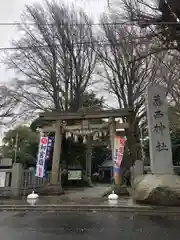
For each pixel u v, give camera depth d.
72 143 22.20
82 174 24.12
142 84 21.31
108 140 18.34
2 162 15.51
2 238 5.33
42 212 9.04
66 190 18.62
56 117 15.77
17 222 7.14
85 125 15.59
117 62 21.78
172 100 19.47
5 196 12.63
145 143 27.78
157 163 10.47
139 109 21.77
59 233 5.77
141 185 9.91
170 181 9.45
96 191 17.53
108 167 37.38
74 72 23.06
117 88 22.56
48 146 14.53
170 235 5.55
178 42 10.85
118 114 14.73
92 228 6.30
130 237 5.39
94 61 23.53
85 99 25.42
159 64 18.22
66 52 22.45
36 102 23.00
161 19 10.41
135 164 14.37
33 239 5.23
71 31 22.30
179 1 9.38
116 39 19.03
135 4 13.45
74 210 9.34
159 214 8.40
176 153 23.00
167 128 10.84
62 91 22.94
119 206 9.30
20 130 31.75
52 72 22.48
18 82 22.58
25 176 14.08
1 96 22.42
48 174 17.41
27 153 29.61
